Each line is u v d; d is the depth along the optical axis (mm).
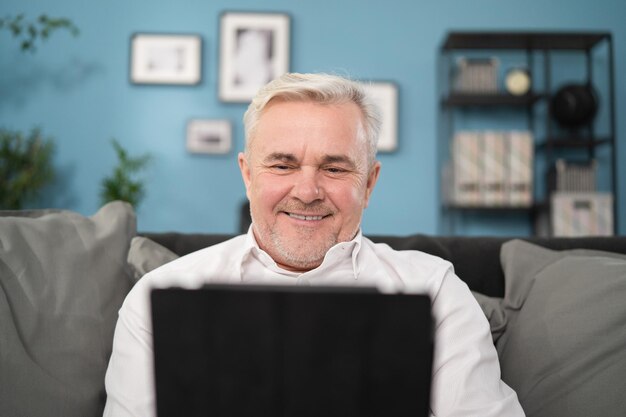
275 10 3930
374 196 3939
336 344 485
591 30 3939
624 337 924
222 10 3916
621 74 3953
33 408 897
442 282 1047
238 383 490
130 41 3871
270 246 1070
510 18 3938
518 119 3941
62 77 3867
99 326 1039
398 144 3947
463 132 3631
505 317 1139
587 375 919
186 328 492
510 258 1240
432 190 3943
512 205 3578
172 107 3902
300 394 487
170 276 1053
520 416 883
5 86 3854
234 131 3926
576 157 3924
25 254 1021
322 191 1001
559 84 3947
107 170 3879
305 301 487
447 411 889
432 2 3943
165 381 497
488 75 3701
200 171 3920
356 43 3941
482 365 924
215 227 3920
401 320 484
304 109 989
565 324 989
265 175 1013
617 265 1031
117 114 3883
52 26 3654
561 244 1343
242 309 489
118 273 1134
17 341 925
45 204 3857
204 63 3922
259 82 3883
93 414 976
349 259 1102
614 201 3482
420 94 3945
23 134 3836
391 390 486
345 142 991
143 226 3900
